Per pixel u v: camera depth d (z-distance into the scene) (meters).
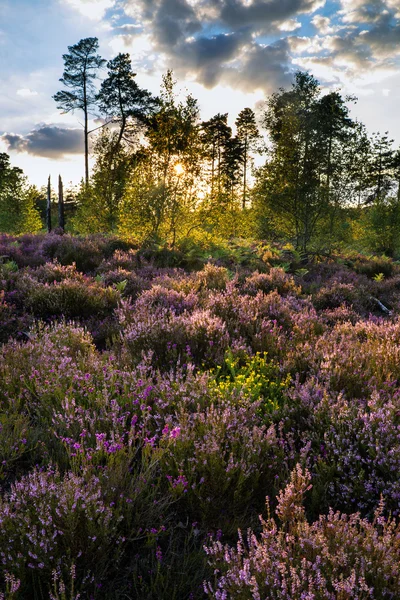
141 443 3.04
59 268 8.84
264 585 1.79
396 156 37.41
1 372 4.05
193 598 2.04
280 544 1.98
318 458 2.87
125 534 2.39
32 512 2.18
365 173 16.02
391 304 10.01
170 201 14.23
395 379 4.28
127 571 2.23
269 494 2.78
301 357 4.63
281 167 16.09
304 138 16.08
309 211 16.22
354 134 15.67
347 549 1.94
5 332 5.83
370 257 19.23
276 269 10.91
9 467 2.95
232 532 2.47
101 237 16.44
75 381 3.83
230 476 2.60
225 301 6.48
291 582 1.81
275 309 6.55
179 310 6.57
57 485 2.31
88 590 2.08
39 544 2.00
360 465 2.80
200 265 12.95
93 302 6.94
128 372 3.94
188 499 2.58
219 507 2.57
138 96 34.41
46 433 3.23
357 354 4.62
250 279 9.73
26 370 4.10
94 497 2.21
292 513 2.30
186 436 2.84
